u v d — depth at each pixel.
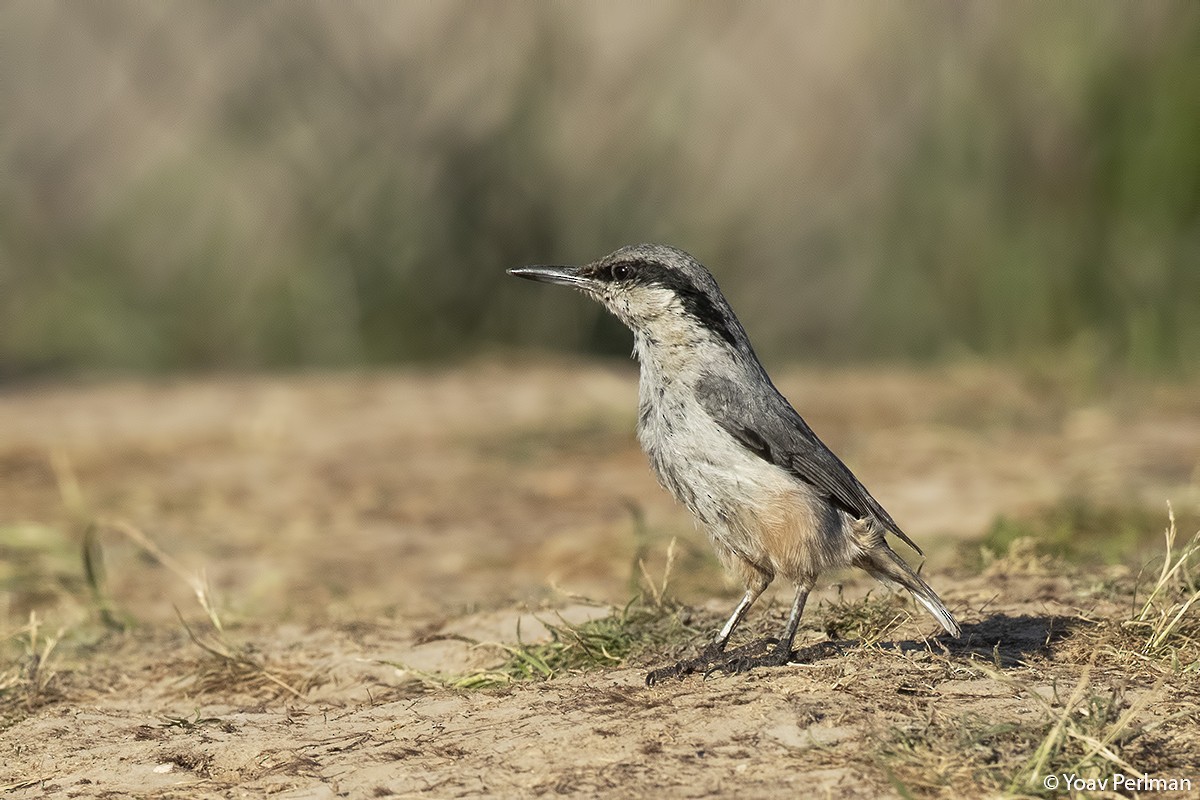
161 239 22.31
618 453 15.35
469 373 19.31
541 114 21.05
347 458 15.30
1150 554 10.10
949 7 20.80
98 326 21.27
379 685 8.34
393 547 12.30
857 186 21.53
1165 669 7.32
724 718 6.63
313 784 6.43
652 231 21.02
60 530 12.99
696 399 7.90
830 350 20.73
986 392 17.12
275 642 9.41
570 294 20.47
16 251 22.25
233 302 21.44
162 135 24.31
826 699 6.78
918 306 19.94
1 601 11.14
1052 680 7.08
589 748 6.44
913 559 10.49
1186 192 18.08
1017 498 12.29
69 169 23.62
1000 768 5.98
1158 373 17.50
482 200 20.67
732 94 22.52
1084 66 18.81
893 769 5.98
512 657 8.33
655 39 22.28
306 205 21.36
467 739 6.77
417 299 20.70
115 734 7.54
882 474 13.59
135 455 15.61
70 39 25.22
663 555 11.47
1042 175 19.08
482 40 21.62
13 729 7.76
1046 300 18.55
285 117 21.95
